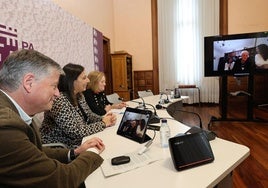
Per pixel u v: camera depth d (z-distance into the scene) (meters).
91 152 1.04
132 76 6.67
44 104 0.87
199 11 6.25
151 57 6.69
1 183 0.68
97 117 2.19
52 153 1.17
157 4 6.53
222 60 4.61
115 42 6.82
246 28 6.14
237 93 4.77
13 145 0.68
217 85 6.36
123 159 1.08
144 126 1.42
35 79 0.82
